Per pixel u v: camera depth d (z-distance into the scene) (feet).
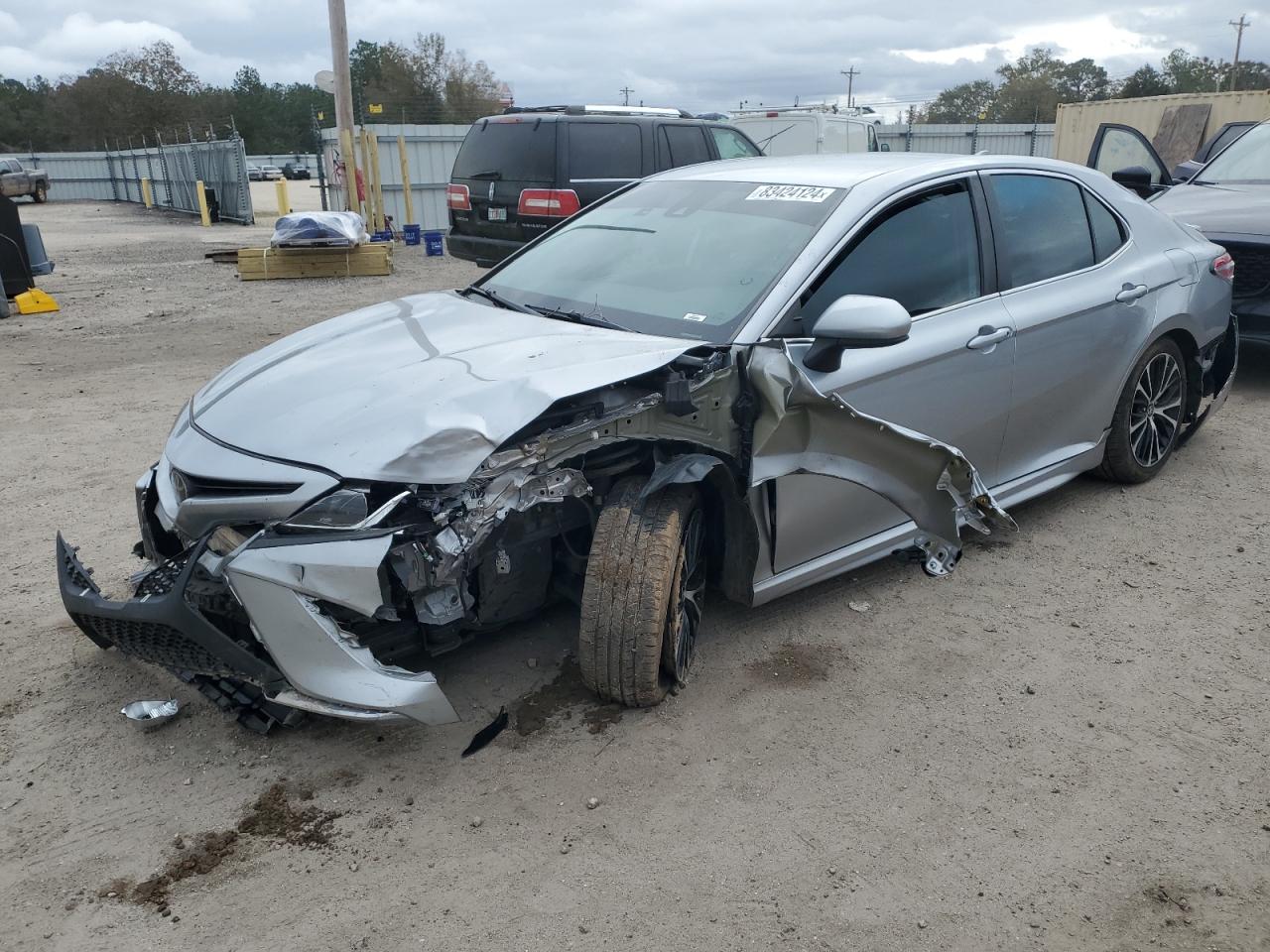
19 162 143.74
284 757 10.02
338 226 47.42
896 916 8.03
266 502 8.91
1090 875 8.50
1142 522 15.94
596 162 34.32
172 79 245.45
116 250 65.62
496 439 8.80
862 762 9.98
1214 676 11.57
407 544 8.82
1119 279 15.23
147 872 8.51
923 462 11.22
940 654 12.02
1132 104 61.62
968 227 13.30
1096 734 10.48
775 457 10.69
